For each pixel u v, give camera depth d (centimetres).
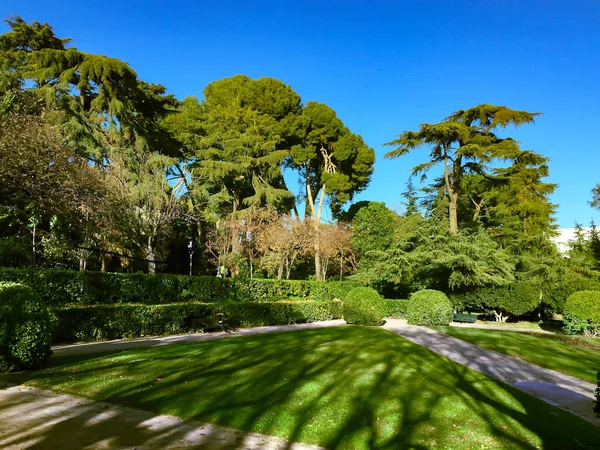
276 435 493
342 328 1377
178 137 2948
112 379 707
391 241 2538
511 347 1093
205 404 587
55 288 1241
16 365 756
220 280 1822
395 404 599
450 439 491
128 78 2341
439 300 1561
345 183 3177
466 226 2380
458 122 2089
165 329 1343
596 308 1484
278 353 916
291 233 2731
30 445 426
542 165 2650
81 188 1698
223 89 3350
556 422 554
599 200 2436
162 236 2225
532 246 2338
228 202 2897
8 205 1569
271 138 3017
